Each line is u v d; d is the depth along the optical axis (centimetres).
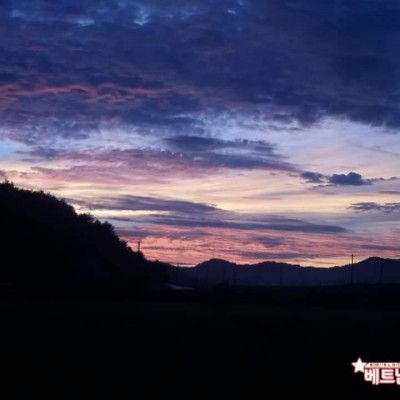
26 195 10656
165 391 1800
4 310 4728
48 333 3231
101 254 10181
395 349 2822
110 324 3788
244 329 3678
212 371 2144
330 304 6881
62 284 8506
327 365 2311
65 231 10162
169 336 3212
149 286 8688
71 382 1894
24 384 1827
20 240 9525
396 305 6738
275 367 2261
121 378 1980
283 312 5253
